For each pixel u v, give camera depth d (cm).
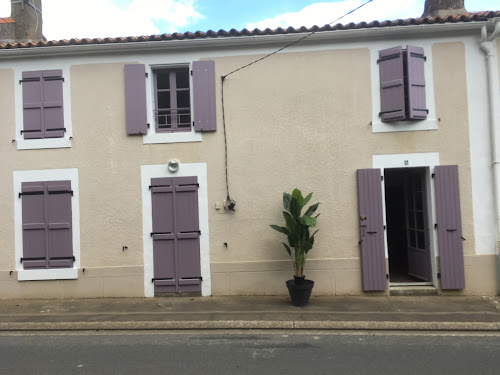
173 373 381
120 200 667
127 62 675
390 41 654
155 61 672
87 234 666
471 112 645
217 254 661
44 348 457
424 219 676
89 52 668
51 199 668
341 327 511
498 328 498
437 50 650
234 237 661
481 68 646
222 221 663
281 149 664
